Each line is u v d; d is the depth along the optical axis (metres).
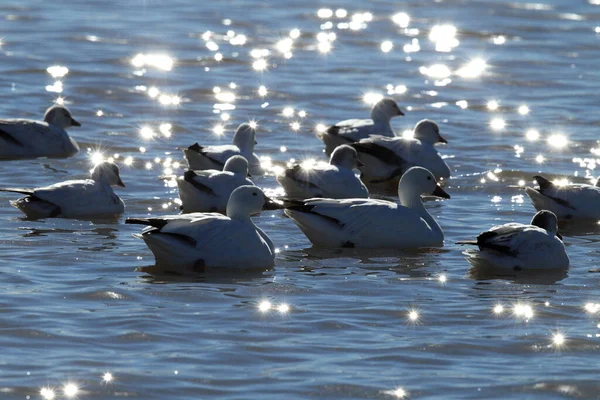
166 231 14.97
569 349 12.21
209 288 14.12
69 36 36.34
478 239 15.46
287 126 26.48
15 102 27.50
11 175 21.08
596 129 26.36
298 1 45.88
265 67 33.25
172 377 11.06
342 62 34.47
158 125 25.95
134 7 43.03
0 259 15.20
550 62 34.75
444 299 13.99
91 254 15.66
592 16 43.31
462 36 39.25
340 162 20.59
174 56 34.19
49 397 10.56
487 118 27.64
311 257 15.98
